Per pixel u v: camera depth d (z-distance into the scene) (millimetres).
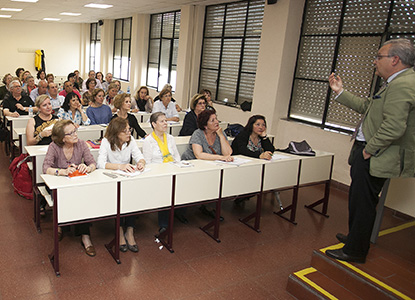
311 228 3814
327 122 5664
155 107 5863
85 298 2404
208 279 2740
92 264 2814
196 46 8289
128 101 4543
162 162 3480
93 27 15312
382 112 2258
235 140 3922
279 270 2947
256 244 3369
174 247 3186
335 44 5465
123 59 12570
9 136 5367
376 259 2727
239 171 3309
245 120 6957
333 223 3982
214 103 7867
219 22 7801
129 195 2764
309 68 5910
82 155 3156
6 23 14539
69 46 15836
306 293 2500
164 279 2691
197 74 8492
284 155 3781
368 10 4992
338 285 2551
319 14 5699
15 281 2533
